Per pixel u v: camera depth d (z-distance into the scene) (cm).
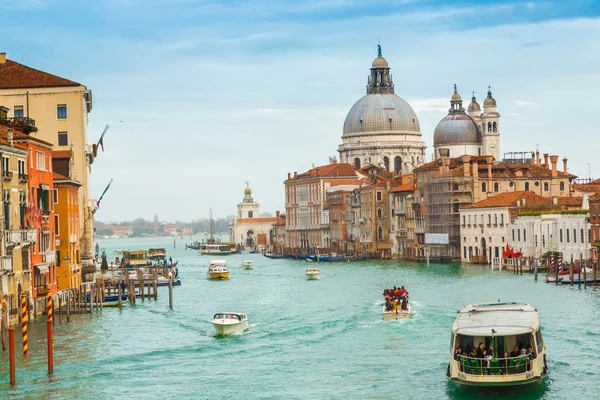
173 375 6831
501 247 17288
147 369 7019
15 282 8312
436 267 17725
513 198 17325
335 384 6500
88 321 9288
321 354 7450
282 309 10369
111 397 6238
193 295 12569
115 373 6875
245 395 6284
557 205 17088
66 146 11681
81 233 11688
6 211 8150
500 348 6184
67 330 8638
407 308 9131
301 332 8500
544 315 9044
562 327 8275
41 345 7838
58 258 10294
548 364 6844
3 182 8050
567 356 7088
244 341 8106
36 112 11669
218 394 6312
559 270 12950
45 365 7062
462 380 6166
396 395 6197
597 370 6656
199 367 7088
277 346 7838
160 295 12525
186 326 9019
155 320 9450
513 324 6300
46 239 9531
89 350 7644
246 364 7162
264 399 6184
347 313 9688
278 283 14875
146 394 6312
